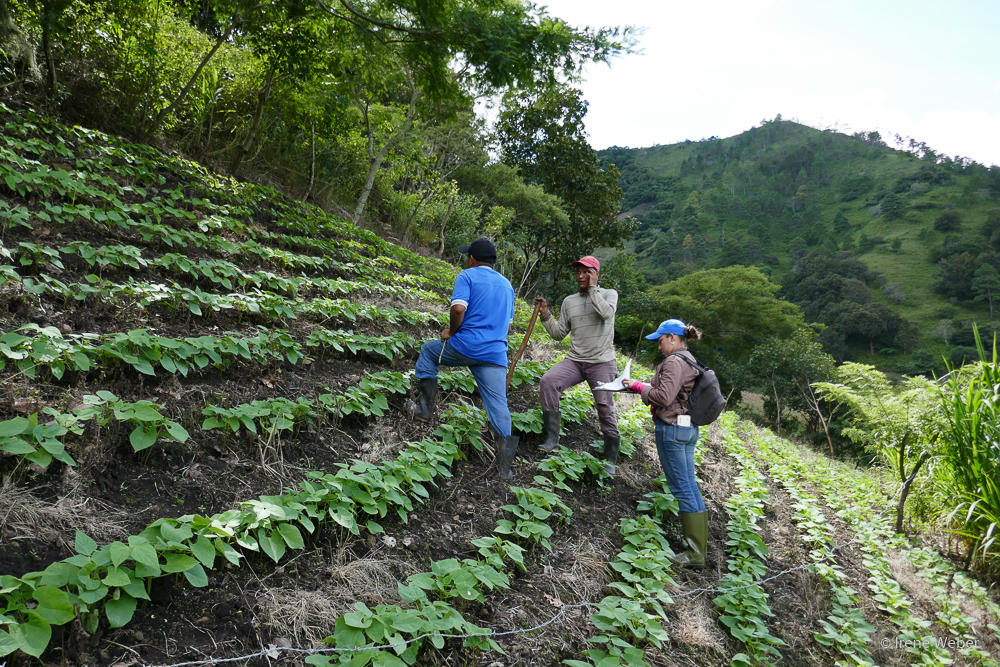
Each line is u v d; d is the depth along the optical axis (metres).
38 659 2.13
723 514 5.58
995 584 5.62
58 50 8.91
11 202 5.86
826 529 5.86
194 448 3.60
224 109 11.73
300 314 6.36
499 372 4.49
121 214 6.31
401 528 3.66
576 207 24.09
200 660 2.39
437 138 18.19
